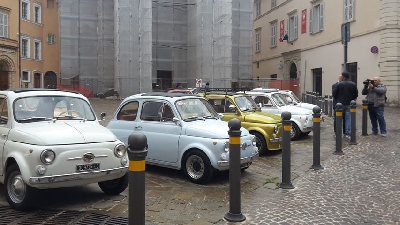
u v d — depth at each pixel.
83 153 5.86
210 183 7.79
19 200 5.91
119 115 9.18
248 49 37.94
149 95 8.89
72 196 6.80
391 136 13.02
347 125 12.80
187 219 5.71
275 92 14.52
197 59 36.12
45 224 5.42
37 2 38.91
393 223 5.48
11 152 5.98
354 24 29.02
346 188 7.21
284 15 39.47
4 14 34.00
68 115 6.99
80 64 36.97
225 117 10.98
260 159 10.22
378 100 12.94
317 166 8.74
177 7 39.12
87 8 37.06
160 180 8.02
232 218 5.58
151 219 5.71
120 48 34.53
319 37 33.41
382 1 26.17
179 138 8.03
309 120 13.37
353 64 29.45
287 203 6.40
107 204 6.37
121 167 6.25
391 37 25.75
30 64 37.66
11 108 6.52
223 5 34.31
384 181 7.60
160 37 38.62
